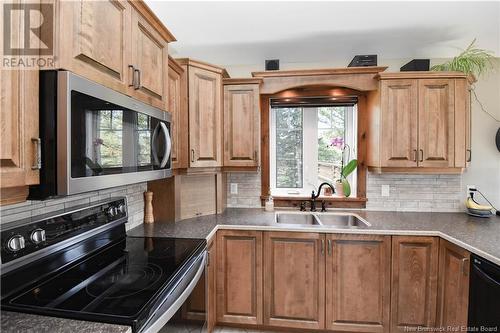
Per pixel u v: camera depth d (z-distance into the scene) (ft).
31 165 2.49
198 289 4.67
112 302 2.96
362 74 7.47
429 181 8.11
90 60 3.06
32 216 3.69
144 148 4.21
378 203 8.29
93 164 3.03
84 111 2.88
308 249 6.40
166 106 5.11
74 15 2.79
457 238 5.47
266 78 7.81
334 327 6.34
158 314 2.96
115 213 5.05
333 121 8.89
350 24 6.38
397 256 6.15
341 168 8.83
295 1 5.46
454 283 5.47
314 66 8.61
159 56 4.83
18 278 3.24
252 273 6.56
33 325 2.57
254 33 6.81
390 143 7.20
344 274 6.30
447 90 7.02
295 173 9.07
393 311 6.18
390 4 5.55
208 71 7.11
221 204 8.05
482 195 7.98
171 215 6.97
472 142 8.02
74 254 4.12
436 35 6.89
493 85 7.95
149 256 4.47
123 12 3.71
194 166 6.77
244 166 7.63
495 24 6.31
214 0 5.43
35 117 2.53
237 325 6.84
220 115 7.36
